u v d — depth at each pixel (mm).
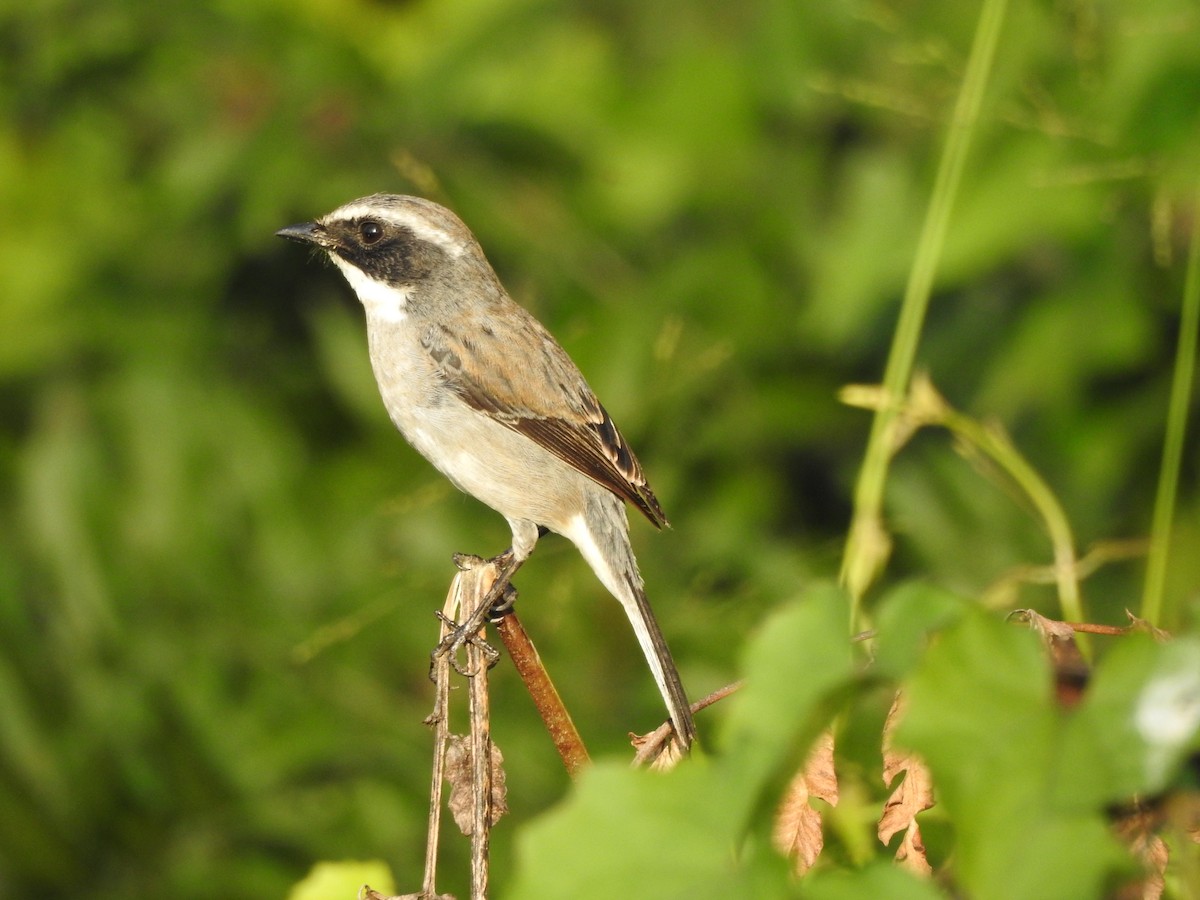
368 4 12703
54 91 12523
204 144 11836
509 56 12336
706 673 10711
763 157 12523
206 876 10695
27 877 11031
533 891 3184
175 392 11750
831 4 11742
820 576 11203
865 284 10852
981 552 10852
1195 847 3949
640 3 12789
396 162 10141
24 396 11984
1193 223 9859
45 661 11188
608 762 3279
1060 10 10180
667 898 3121
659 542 11555
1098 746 3082
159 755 11102
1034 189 9953
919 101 11109
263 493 11695
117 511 11430
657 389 11602
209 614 11320
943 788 3139
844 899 3086
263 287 12609
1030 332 10805
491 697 10953
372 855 10484
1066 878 2988
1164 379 11102
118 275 12227
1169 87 9359
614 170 12469
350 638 11148
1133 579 10984
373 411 11953
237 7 12172
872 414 11992
